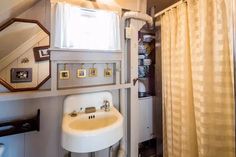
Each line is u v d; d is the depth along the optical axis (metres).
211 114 1.13
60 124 1.28
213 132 1.12
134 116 1.58
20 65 1.13
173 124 1.49
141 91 1.87
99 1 1.39
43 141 1.23
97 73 1.42
